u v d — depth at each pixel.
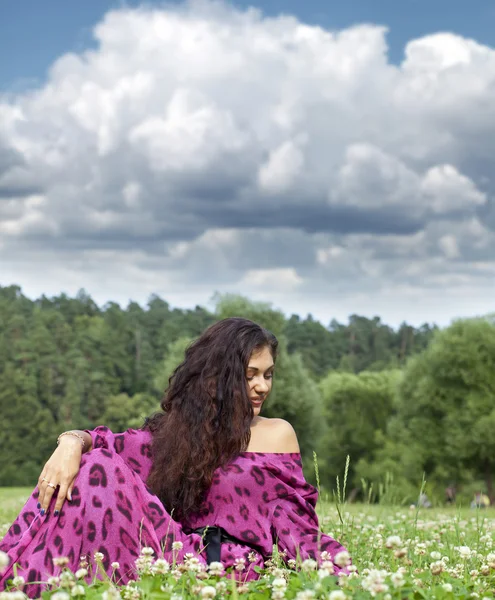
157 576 2.69
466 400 43.28
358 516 7.49
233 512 3.34
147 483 3.43
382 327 128.38
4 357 99.56
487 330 43.22
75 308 131.75
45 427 89.06
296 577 2.79
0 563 2.09
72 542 3.04
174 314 129.75
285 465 3.50
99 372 103.00
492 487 44.28
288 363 43.16
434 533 5.85
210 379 3.44
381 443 59.16
